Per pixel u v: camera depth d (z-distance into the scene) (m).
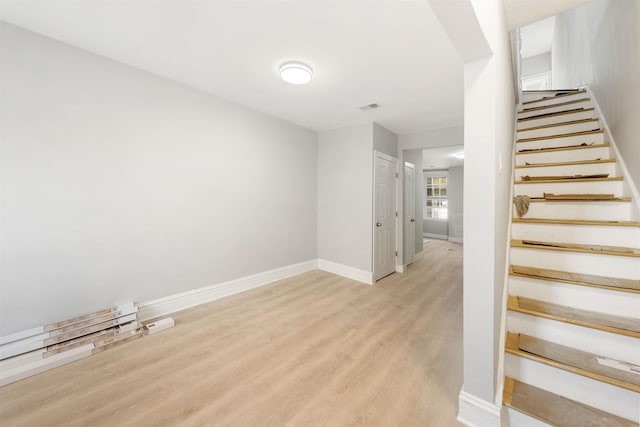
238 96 2.92
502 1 1.79
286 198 3.81
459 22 1.05
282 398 1.54
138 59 2.20
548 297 1.67
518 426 1.29
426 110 3.24
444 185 7.93
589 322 1.39
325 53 2.05
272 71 2.36
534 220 2.04
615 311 1.48
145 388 1.61
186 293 2.75
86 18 1.70
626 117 2.03
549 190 2.29
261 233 3.48
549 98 3.38
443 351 2.01
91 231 2.13
